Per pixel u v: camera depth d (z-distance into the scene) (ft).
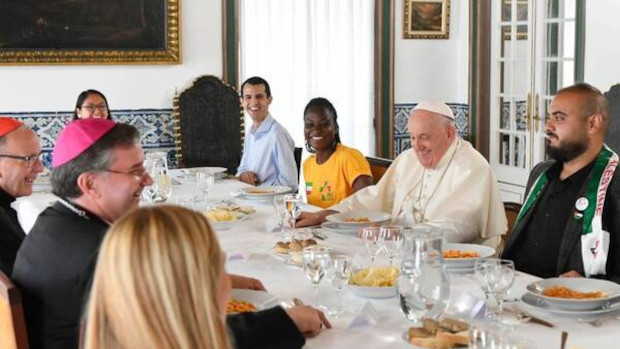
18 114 20.26
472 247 9.18
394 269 7.96
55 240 6.84
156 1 21.03
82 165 7.11
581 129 9.05
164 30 21.20
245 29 22.43
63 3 20.21
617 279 8.59
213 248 4.17
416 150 11.04
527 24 22.99
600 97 9.10
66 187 7.16
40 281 6.76
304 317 6.49
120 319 4.00
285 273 8.64
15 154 10.11
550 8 22.22
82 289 6.64
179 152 21.56
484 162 10.83
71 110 20.68
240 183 16.17
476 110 24.50
